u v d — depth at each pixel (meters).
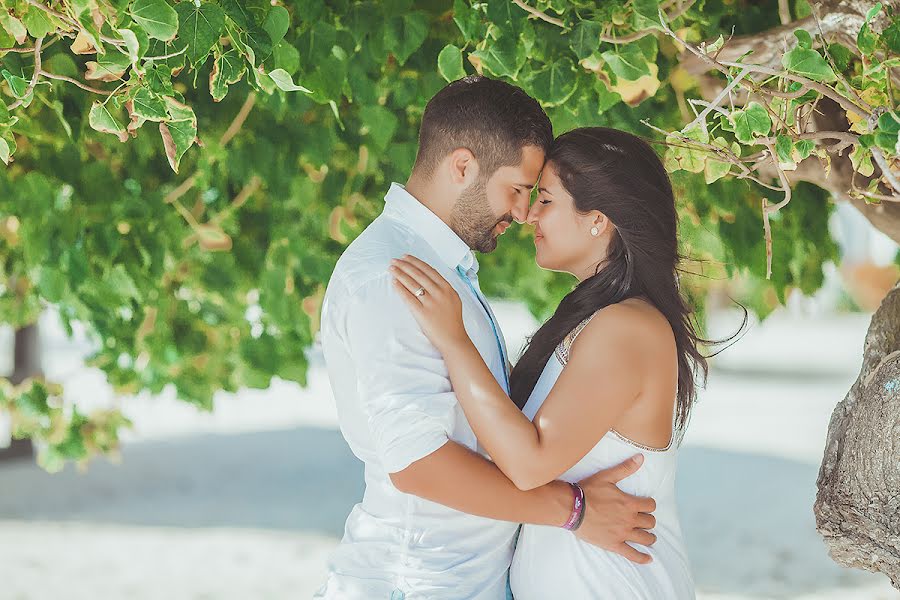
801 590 7.29
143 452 12.66
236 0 2.62
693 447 12.51
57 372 18.73
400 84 3.88
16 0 2.46
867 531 2.52
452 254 2.57
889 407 2.50
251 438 13.54
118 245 4.29
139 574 7.84
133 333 4.77
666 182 2.66
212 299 4.84
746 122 2.39
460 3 2.99
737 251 4.28
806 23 2.81
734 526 9.03
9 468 12.00
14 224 4.68
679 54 3.71
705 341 2.81
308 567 7.97
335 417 15.30
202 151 4.28
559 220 2.65
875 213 3.19
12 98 3.54
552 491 2.44
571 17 3.07
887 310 2.70
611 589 2.49
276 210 4.65
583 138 2.62
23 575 7.84
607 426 2.48
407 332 2.41
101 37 2.37
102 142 4.13
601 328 2.50
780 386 17.84
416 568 2.45
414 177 2.63
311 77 3.38
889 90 2.32
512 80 3.48
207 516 9.62
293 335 4.85
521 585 2.59
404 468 2.35
